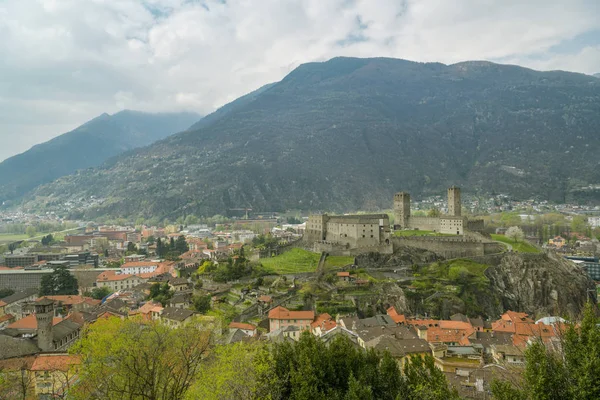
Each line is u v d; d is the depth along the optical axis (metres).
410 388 68.19
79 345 94.69
